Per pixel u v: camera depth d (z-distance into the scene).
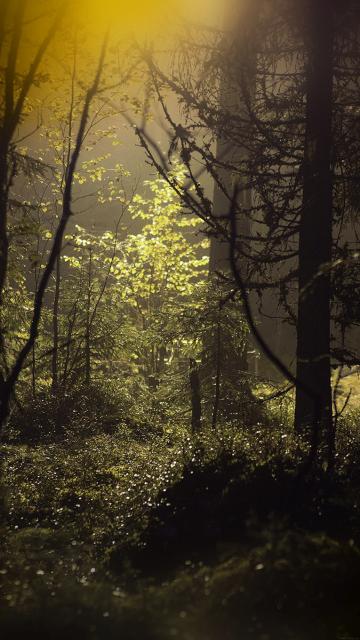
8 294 17.52
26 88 7.75
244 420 16.25
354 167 13.45
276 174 13.14
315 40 12.70
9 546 8.69
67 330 22.78
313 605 5.76
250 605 5.71
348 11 12.52
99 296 23.14
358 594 5.85
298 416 13.23
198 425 16.77
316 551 6.47
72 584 6.56
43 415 18.56
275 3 12.54
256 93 13.60
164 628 5.10
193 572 7.02
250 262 13.52
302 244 12.99
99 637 4.95
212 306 17.55
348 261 8.55
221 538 7.92
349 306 12.09
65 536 9.18
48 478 12.19
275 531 6.89
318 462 9.47
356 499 8.20
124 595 6.16
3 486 11.22
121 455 13.90
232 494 8.48
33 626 5.21
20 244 12.42
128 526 8.78
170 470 9.77
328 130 12.86
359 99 13.41
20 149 16.30
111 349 22.75
